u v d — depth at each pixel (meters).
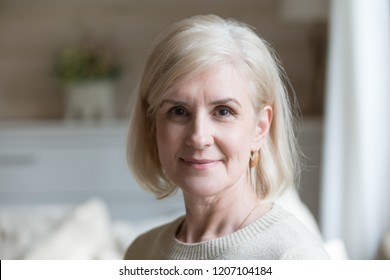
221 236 1.30
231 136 1.19
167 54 1.20
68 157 5.07
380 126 4.06
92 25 5.60
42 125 5.24
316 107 5.45
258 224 1.27
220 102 1.18
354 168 4.16
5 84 5.67
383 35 4.03
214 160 1.20
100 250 2.82
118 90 5.58
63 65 5.25
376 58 4.04
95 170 5.07
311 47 5.49
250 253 1.23
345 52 4.17
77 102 5.28
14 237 2.92
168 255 1.37
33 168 5.09
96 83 5.24
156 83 1.22
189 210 1.34
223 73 1.18
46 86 5.64
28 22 5.61
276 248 1.21
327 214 4.40
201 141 1.17
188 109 1.19
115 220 5.07
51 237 2.79
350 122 4.16
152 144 1.40
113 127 5.13
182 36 1.20
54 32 5.61
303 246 1.20
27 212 3.30
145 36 5.58
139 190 5.05
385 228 4.10
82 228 2.93
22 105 5.67
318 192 5.01
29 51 5.63
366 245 4.14
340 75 4.25
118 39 5.59
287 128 1.38
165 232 1.45
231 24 1.27
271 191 1.35
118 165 5.05
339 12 4.22
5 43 5.63
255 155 1.32
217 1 5.52
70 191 5.09
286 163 1.35
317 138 5.00
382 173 4.09
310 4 4.80
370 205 4.12
